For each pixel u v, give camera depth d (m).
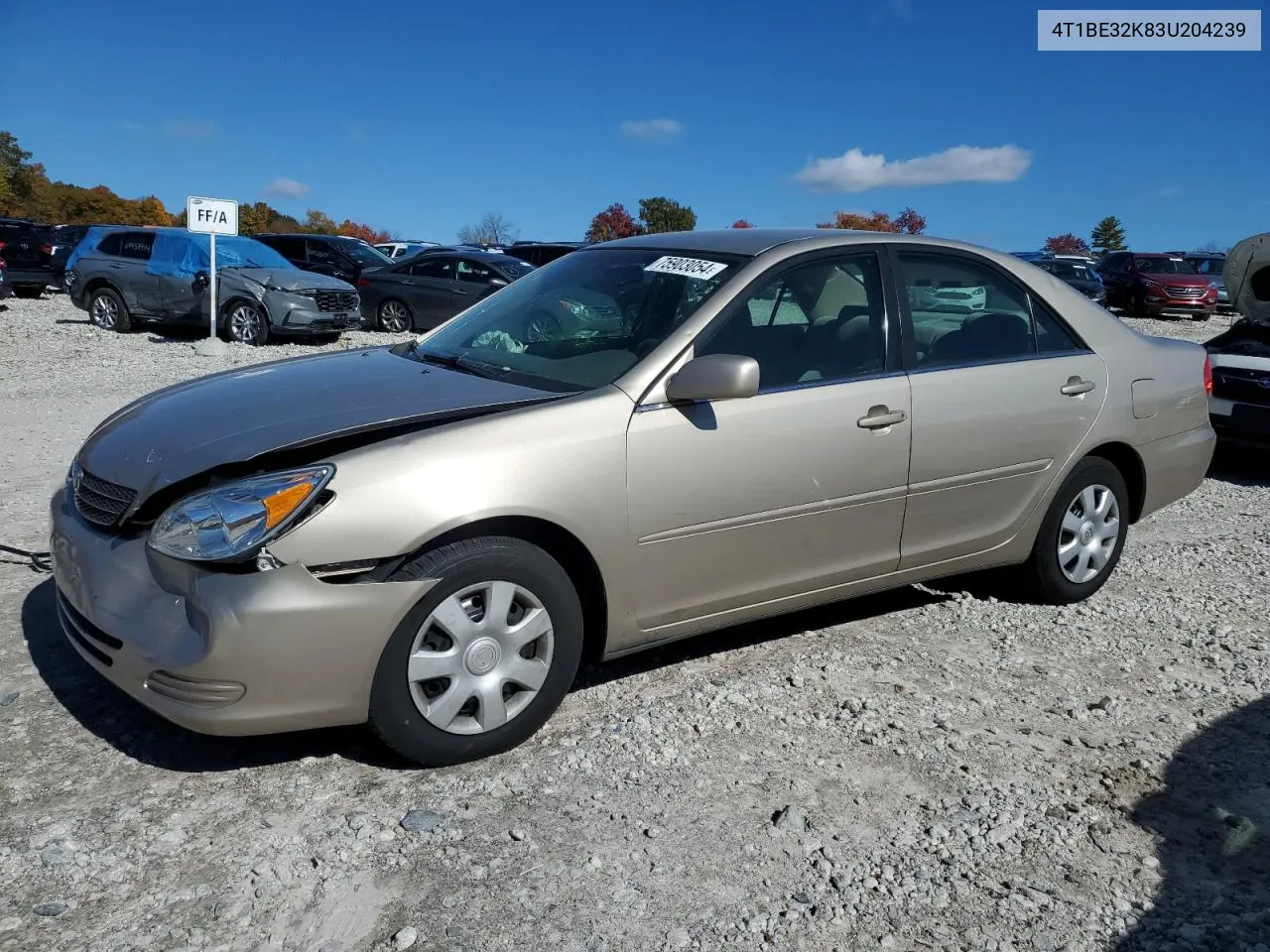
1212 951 2.55
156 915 2.53
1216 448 8.58
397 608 3.02
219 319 15.27
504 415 3.30
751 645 4.35
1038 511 4.66
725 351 3.72
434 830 2.91
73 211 79.38
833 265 4.10
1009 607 4.91
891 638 4.47
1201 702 3.98
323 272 20.25
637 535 3.47
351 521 2.95
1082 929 2.62
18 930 2.45
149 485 3.14
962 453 4.29
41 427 8.24
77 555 3.25
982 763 3.42
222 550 2.88
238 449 3.10
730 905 2.66
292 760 3.27
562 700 3.48
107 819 2.91
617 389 3.49
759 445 3.70
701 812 3.06
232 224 14.36
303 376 3.85
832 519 3.96
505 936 2.50
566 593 3.35
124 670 3.03
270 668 2.90
